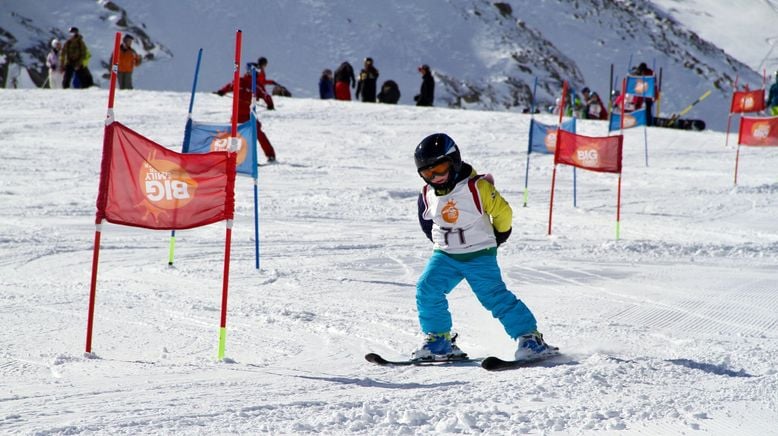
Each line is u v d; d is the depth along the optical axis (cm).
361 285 1394
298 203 2453
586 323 1105
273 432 647
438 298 917
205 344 998
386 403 732
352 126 4372
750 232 2128
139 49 8906
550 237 1984
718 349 946
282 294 1316
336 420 674
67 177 2816
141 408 720
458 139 4100
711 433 636
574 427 650
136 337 1026
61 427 652
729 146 4116
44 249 1702
